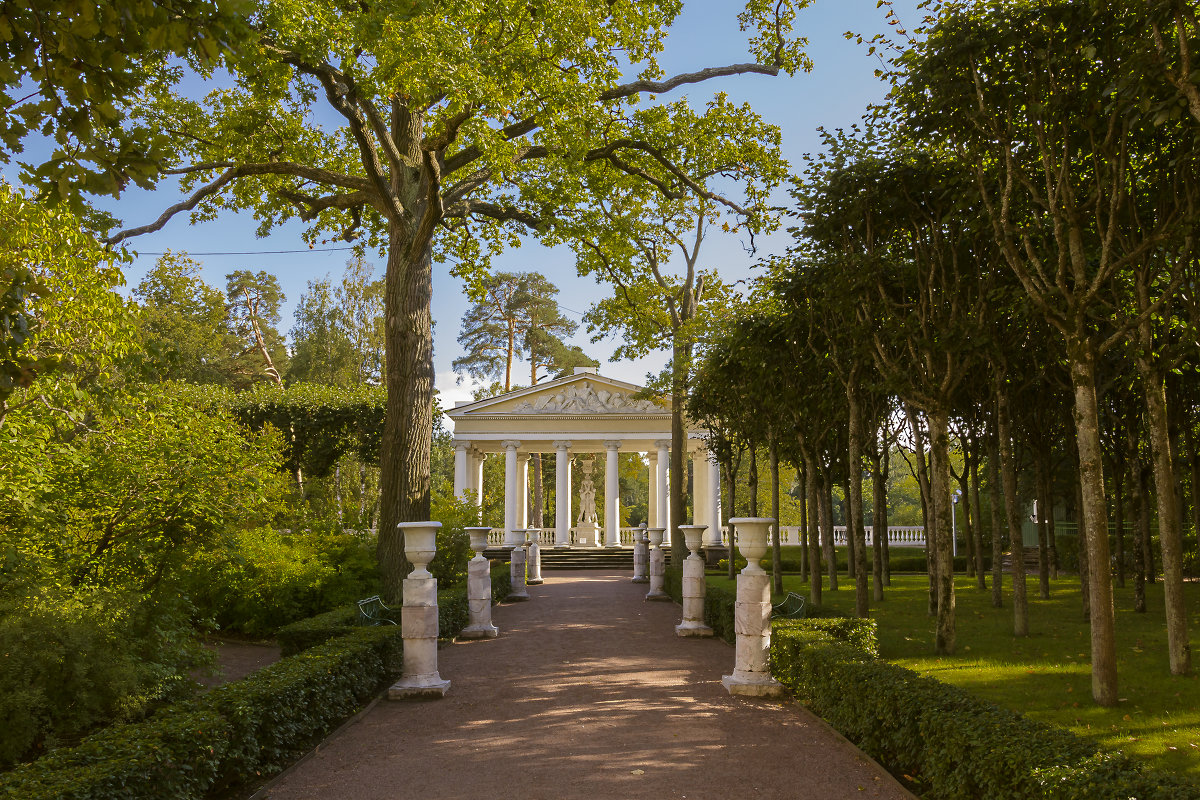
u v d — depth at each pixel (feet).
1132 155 38.81
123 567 34.27
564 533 162.30
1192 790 15.15
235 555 39.27
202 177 66.03
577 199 69.46
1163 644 45.98
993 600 66.23
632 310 82.48
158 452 35.27
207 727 20.88
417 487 56.13
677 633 52.54
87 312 32.83
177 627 33.53
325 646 33.30
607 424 164.55
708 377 77.61
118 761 17.87
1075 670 38.09
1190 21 29.25
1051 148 35.65
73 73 13.14
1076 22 32.30
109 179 13.66
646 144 65.51
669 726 29.14
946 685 24.12
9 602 26.09
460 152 62.39
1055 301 44.83
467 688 36.55
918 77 37.06
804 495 90.02
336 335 150.82
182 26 12.94
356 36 40.57
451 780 23.38
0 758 23.95
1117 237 38.86
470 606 53.26
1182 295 45.39
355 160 73.10
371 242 76.28
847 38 39.22
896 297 47.73
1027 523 132.36
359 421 125.59
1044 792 16.26
